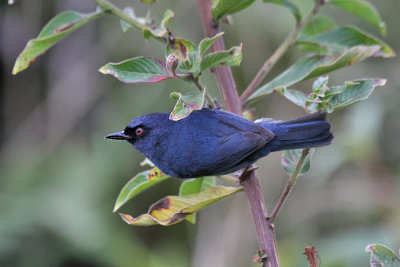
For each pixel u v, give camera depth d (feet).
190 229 45.80
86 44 45.52
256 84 20.57
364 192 37.88
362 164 37.86
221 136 20.39
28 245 40.42
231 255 42.42
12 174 44.06
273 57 20.97
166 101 42.75
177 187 46.34
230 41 43.24
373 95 40.37
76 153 44.37
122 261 41.37
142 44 43.86
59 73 45.93
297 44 21.68
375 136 37.06
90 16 20.47
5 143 46.06
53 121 45.34
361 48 19.30
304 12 39.55
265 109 44.60
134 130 22.06
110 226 42.57
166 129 21.38
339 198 38.83
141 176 20.84
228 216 43.70
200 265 42.83
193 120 21.12
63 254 40.63
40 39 20.40
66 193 42.34
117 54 44.80
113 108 44.60
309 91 43.52
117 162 43.52
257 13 42.39
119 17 20.39
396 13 42.55
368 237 34.30
